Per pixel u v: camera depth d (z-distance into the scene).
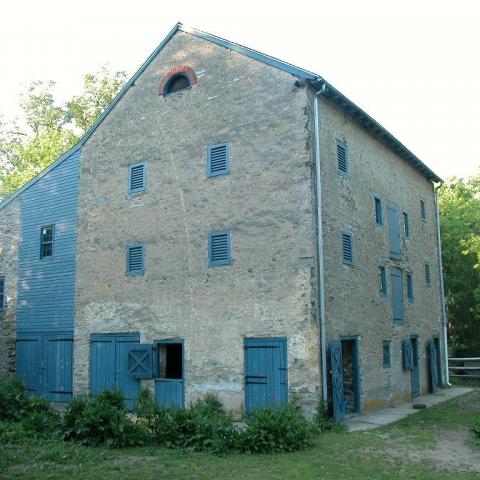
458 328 31.47
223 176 16.53
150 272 17.77
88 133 20.23
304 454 10.94
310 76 15.24
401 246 21.12
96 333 18.88
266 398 14.80
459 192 34.28
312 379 14.12
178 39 18.25
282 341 14.75
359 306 16.94
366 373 16.86
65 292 20.12
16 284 21.86
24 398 14.64
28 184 22.19
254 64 16.42
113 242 18.92
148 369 17.20
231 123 16.62
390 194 20.62
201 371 16.14
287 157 15.38
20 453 10.81
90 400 13.00
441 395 21.39
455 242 30.73
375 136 19.69
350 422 14.88
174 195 17.56
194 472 9.52
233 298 15.81
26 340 21.12
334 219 16.02
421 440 12.43
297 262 14.79
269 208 15.52
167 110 18.17
